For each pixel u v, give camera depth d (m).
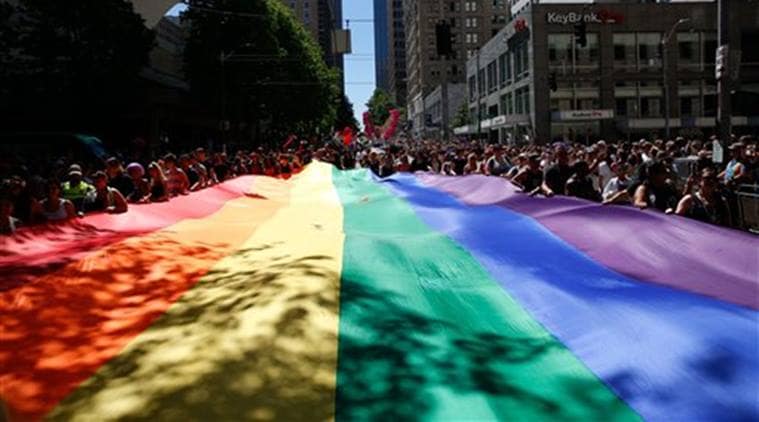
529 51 62.72
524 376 4.06
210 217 11.15
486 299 5.50
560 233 7.58
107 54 31.91
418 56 150.50
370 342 4.37
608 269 6.36
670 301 5.13
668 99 56.97
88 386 3.84
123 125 45.94
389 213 10.96
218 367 3.95
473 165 17.36
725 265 5.99
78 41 31.47
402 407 3.64
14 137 26.45
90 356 4.24
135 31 33.09
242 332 4.38
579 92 61.59
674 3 61.16
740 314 4.76
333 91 79.06
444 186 14.09
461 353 4.31
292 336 4.31
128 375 3.94
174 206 11.34
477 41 145.12
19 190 9.62
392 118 64.94
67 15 30.69
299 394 3.72
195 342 4.30
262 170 22.78
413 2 158.50
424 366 4.10
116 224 9.41
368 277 5.72
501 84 76.56
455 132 99.50
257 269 5.98
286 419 3.48
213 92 51.47
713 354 4.12
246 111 55.31
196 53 50.25
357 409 3.60
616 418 3.62
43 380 3.93
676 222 6.93
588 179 10.56
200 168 14.72
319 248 6.80
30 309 5.12
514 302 5.41
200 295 5.38
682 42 61.38
